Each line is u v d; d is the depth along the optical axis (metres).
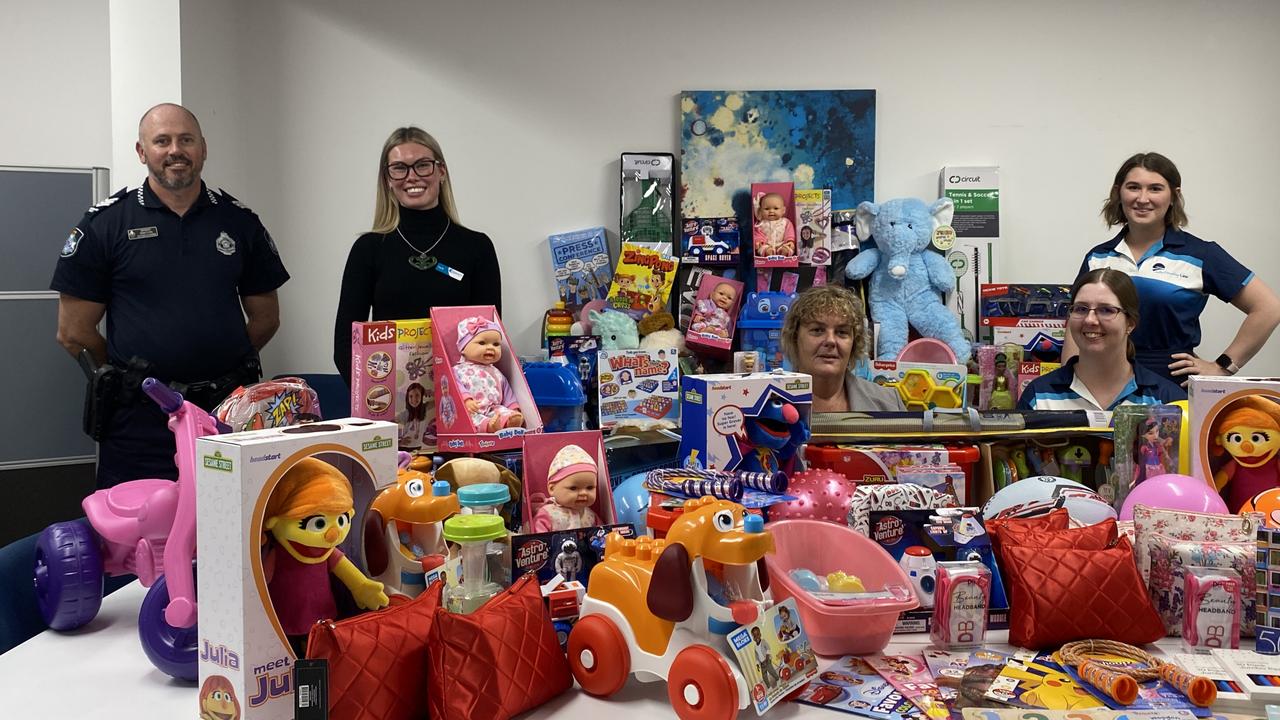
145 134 2.68
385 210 2.94
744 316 3.74
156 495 1.43
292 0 3.91
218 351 2.81
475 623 1.14
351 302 2.88
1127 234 3.26
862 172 4.00
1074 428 1.80
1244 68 4.05
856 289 3.96
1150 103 4.06
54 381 3.68
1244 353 3.11
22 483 3.66
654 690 1.26
